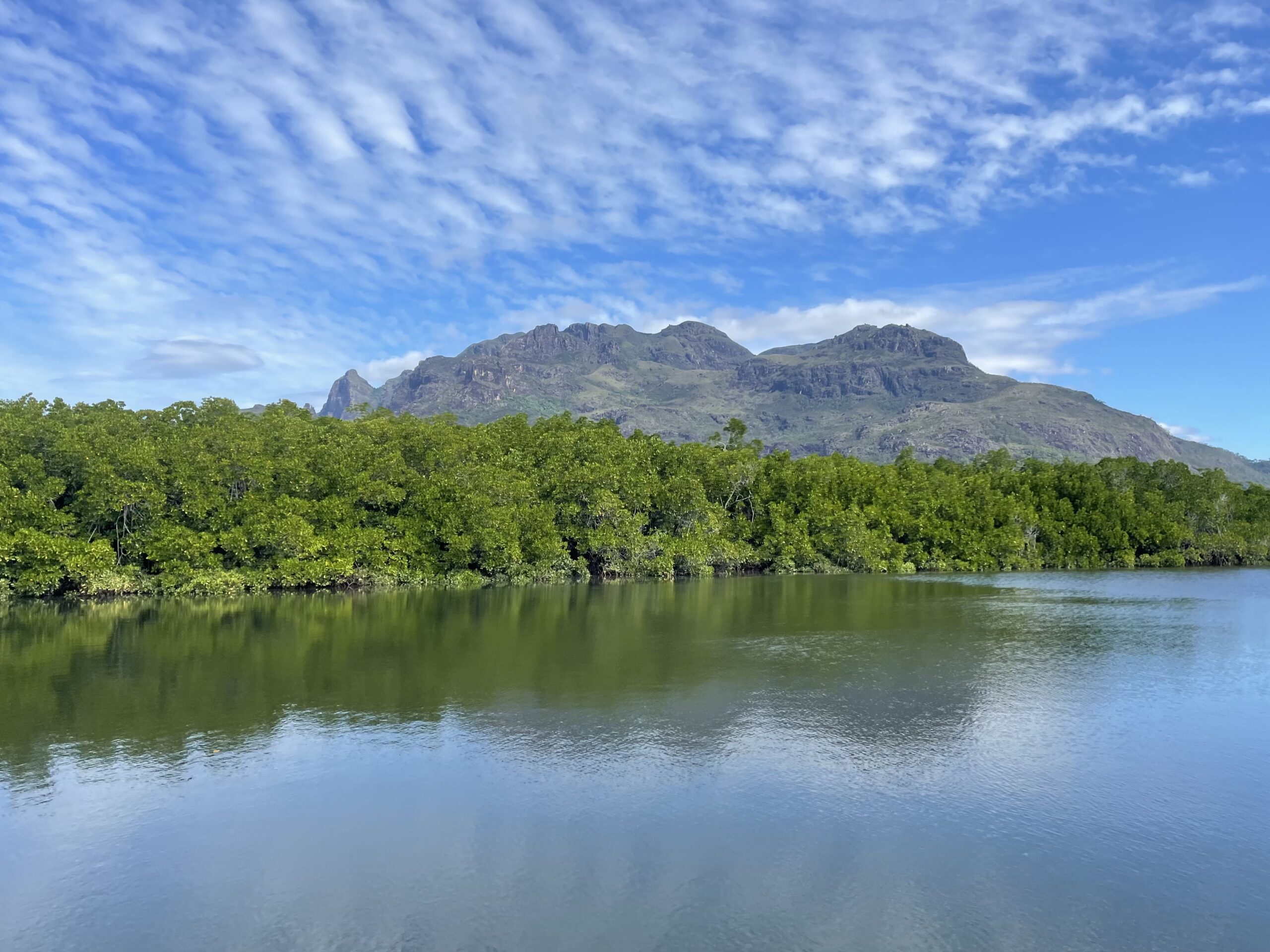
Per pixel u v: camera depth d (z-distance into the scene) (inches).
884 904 661.9
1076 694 1317.7
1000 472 5674.2
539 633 1918.1
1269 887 699.4
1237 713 1211.2
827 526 4323.3
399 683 1368.1
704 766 965.8
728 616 2258.9
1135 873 720.3
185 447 2891.2
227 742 1045.8
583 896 668.7
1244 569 4544.8
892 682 1389.0
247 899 663.8
